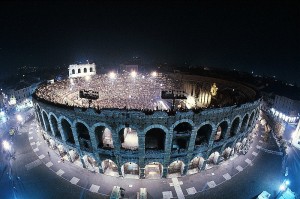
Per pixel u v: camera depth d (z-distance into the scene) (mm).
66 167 37438
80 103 57625
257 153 42625
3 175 35094
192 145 32719
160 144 35594
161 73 77438
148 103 64688
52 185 33000
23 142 46344
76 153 40062
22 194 31109
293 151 44250
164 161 33125
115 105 61688
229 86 57156
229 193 31672
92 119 30922
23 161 39156
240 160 39969
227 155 39719
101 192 31641
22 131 52031
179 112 29469
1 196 30594
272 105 71812
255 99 37906
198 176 35344
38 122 44906
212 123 32188
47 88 53750
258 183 33844
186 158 33719
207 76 67000
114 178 34719
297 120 63781
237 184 33531
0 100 66438
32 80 90875
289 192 30344
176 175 35406
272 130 53125
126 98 67562
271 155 42062
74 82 63406
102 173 35844
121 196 30578
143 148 31672
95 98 37469
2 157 40312
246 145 42656
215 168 37406
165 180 34250
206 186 33000
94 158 34844
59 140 38000
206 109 30688
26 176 35031
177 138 32406
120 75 74625
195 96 66562
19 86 79625
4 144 44688
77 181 33938
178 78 73438
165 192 31719
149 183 33594
